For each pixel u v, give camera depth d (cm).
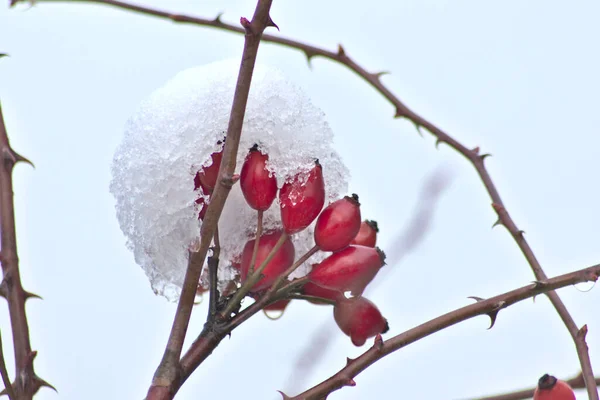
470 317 94
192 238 96
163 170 95
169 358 94
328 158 96
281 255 95
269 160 95
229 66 96
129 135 96
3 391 96
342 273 95
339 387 94
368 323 96
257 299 96
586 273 94
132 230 96
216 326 94
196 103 96
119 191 96
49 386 96
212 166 95
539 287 94
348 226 95
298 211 95
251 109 95
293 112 96
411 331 94
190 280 94
